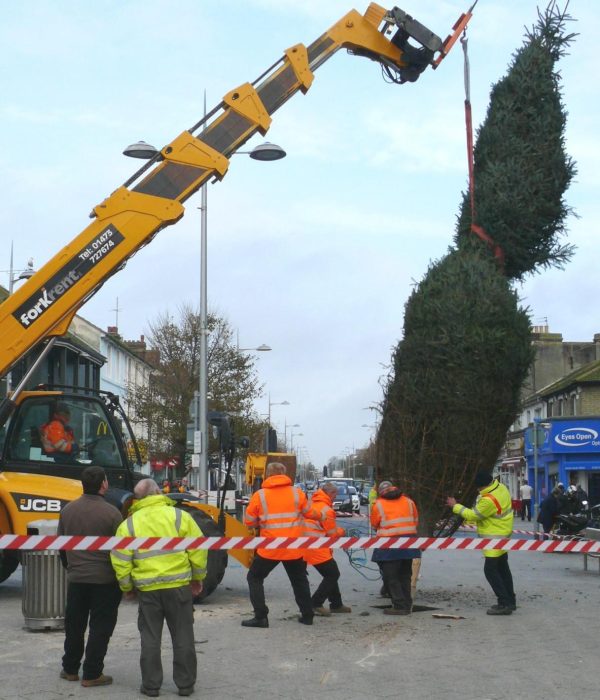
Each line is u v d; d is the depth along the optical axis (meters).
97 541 8.05
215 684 8.23
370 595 14.92
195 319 45.50
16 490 13.44
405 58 13.00
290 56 12.78
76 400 14.40
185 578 7.84
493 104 13.84
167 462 43.34
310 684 8.23
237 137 12.53
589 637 10.69
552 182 13.51
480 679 8.43
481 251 13.46
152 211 12.14
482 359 12.67
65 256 11.93
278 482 11.70
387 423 13.32
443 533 13.50
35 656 9.45
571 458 51.12
